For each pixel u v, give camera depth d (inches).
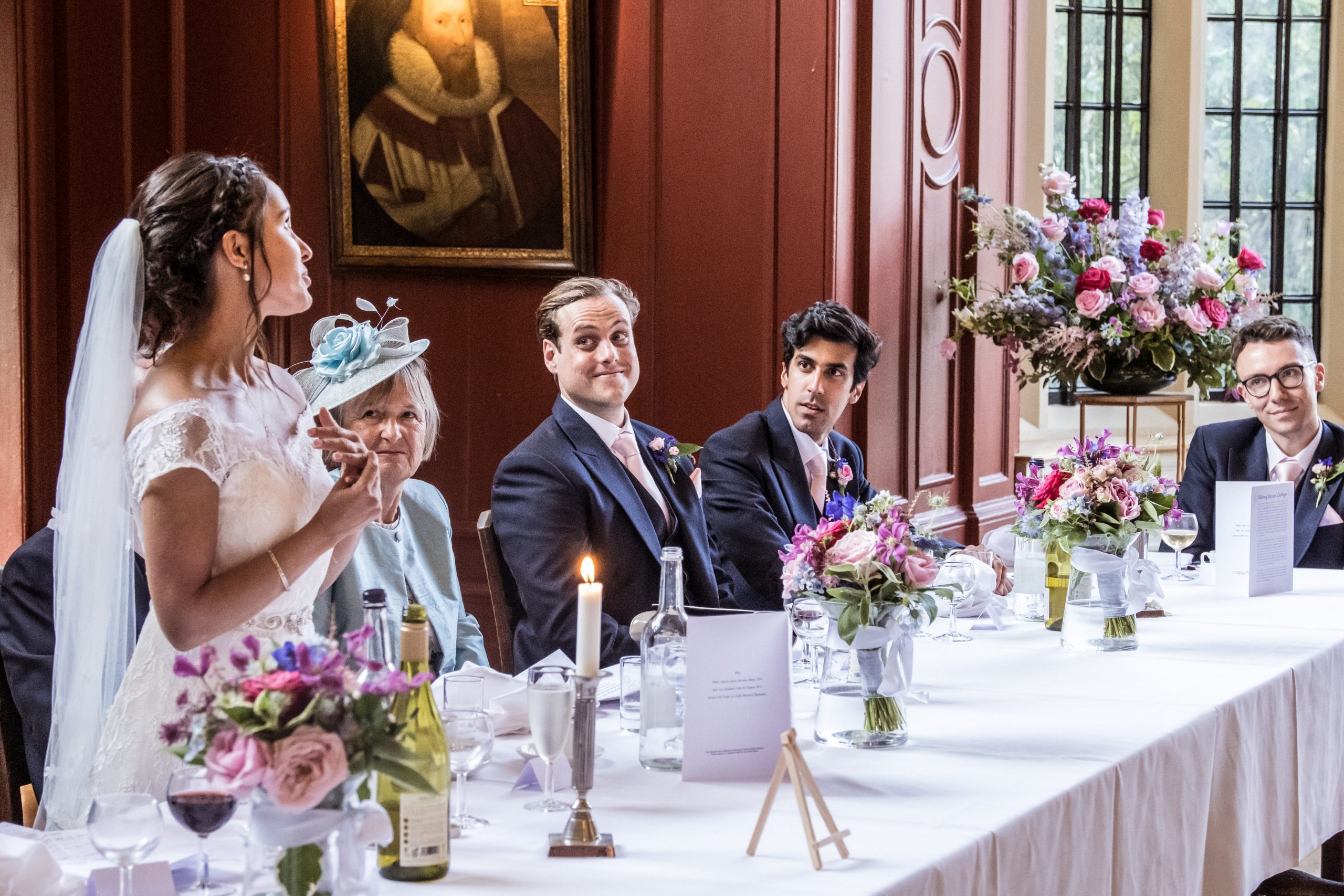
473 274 186.7
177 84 177.2
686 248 181.3
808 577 76.8
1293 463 150.9
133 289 74.6
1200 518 153.8
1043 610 116.6
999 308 186.9
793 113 175.3
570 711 63.4
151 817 50.4
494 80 182.1
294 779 44.3
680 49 180.1
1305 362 148.5
